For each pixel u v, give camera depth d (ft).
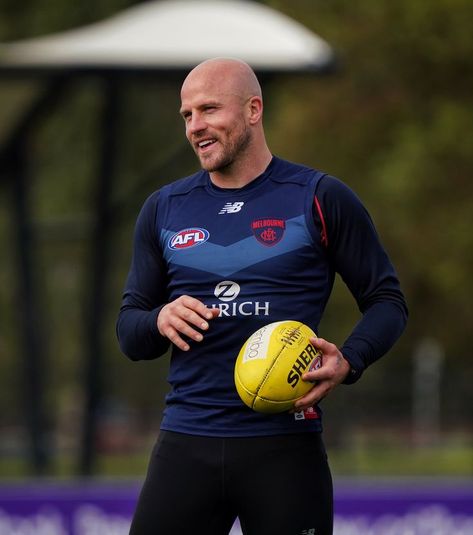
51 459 222.07
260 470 49.96
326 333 254.68
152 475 51.67
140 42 147.54
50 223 191.42
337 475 208.03
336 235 51.31
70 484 106.73
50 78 152.35
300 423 50.47
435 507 95.40
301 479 50.11
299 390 48.65
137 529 51.49
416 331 260.01
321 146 207.21
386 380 277.64
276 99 230.27
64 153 302.66
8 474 211.41
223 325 50.37
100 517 97.71
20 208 183.93
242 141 51.52
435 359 279.08
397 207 199.00
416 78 197.57
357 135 204.44
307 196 51.13
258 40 146.20
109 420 251.39
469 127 191.72
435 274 199.93
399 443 254.27
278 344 48.70
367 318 51.34
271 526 49.80
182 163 174.70
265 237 50.72
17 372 254.88
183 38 147.33
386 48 194.18
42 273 308.19
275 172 52.13
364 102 203.41
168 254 52.19
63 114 294.66
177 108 297.94
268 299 50.26
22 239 185.16
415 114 199.72
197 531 50.96
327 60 145.18
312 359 48.98
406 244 203.41
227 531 52.11
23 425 241.76
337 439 235.20
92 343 177.17
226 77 51.37
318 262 51.13
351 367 49.67
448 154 192.95
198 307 49.39
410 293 237.04
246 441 50.06
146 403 255.70
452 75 195.31
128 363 256.93
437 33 188.65
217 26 148.56
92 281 176.45
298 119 207.21
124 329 52.65
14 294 300.61
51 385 304.71
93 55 146.51
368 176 204.95
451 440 265.75
